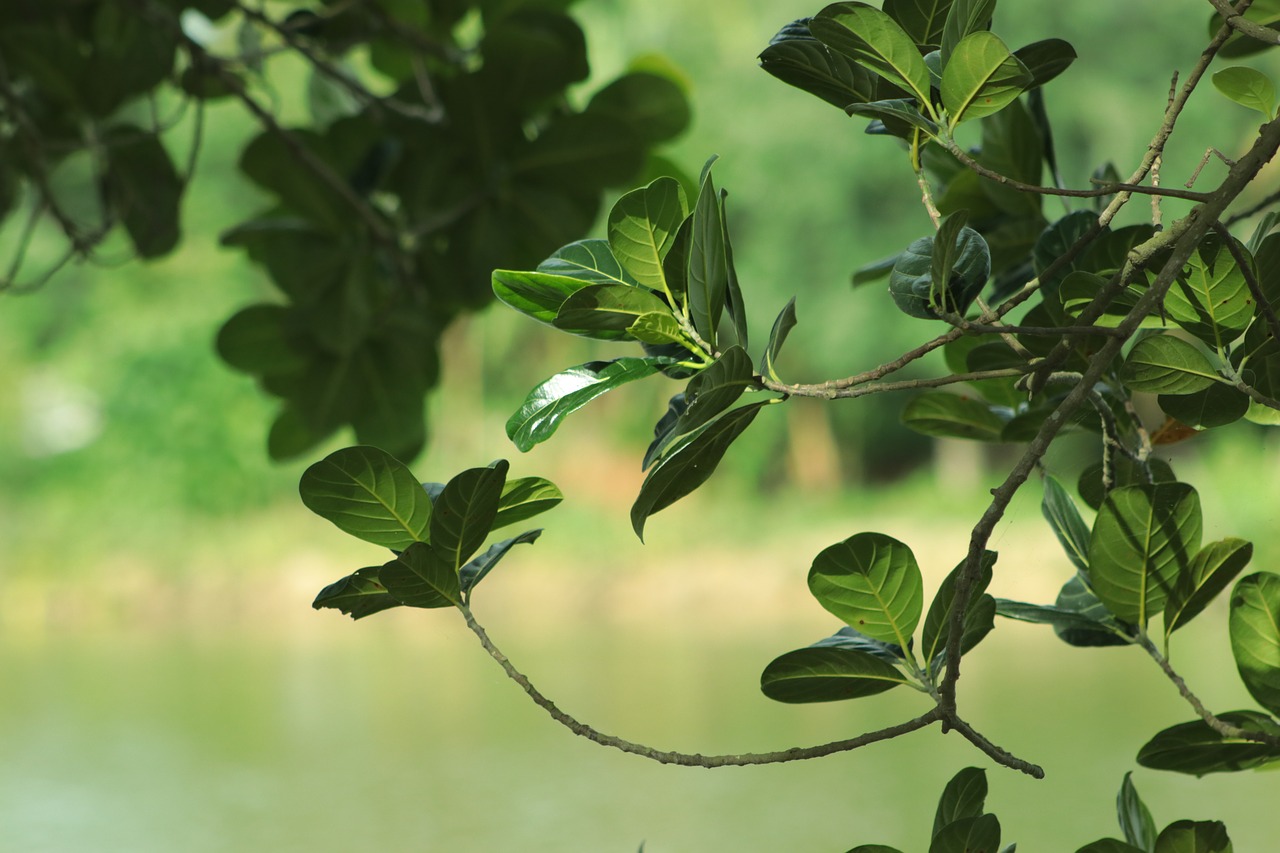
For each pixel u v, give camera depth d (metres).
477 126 5.08
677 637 22.91
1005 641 19.11
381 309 5.39
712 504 37.81
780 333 3.38
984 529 3.38
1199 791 8.91
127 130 5.45
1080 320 3.44
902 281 3.46
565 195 5.14
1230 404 3.50
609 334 3.44
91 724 15.68
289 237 5.29
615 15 38.12
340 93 6.02
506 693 16.75
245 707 16.61
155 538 33.22
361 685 18.12
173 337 37.72
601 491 38.81
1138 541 3.56
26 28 5.17
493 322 40.50
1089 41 34.34
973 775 3.54
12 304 41.03
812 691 3.52
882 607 3.50
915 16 3.54
